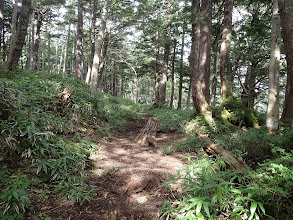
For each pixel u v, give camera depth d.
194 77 7.78
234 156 3.94
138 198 3.26
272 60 5.98
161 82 16.86
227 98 8.38
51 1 15.52
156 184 3.66
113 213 2.77
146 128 8.22
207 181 2.71
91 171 3.91
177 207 2.83
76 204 2.92
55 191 3.03
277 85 5.90
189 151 5.64
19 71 8.02
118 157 4.97
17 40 7.93
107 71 25.34
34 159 3.33
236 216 2.26
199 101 7.84
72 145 4.24
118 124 8.11
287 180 2.46
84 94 7.43
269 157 4.30
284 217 2.31
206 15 9.74
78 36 16.69
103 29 11.21
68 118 5.86
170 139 7.09
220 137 6.11
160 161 4.87
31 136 3.46
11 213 2.34
